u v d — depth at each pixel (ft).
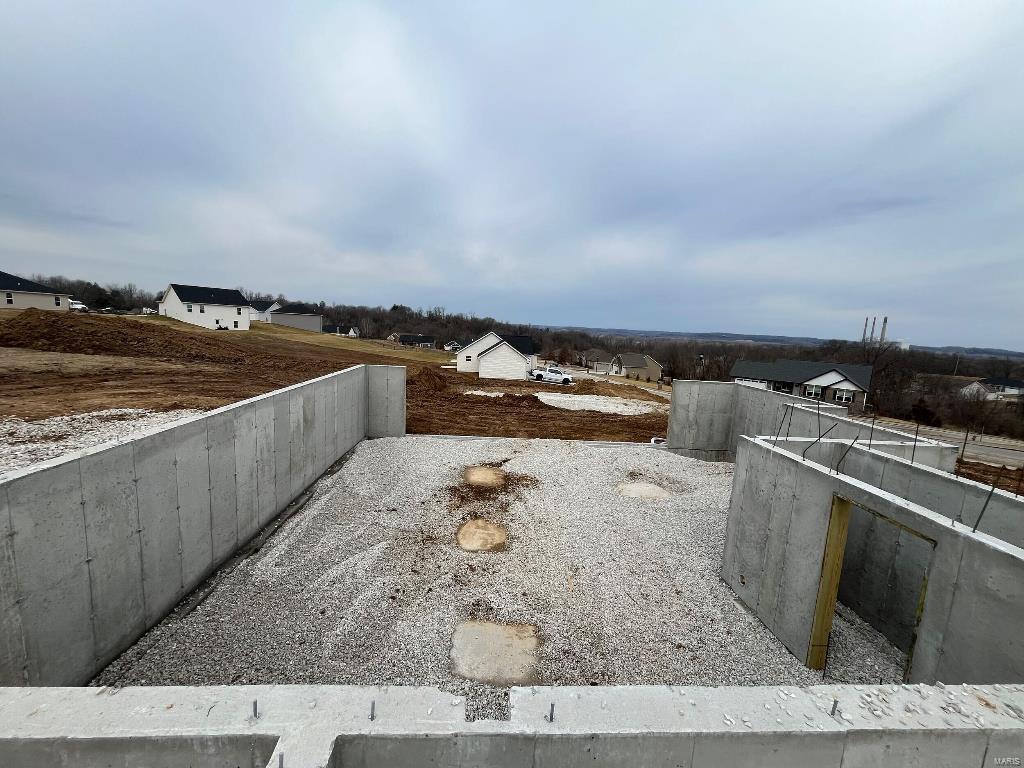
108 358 59.06
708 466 39.32
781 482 18.39
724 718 7.82
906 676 14.29
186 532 18.66
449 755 7.22
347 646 16.63
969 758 7.93
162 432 17.19
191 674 14.93
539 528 26.32
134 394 41.78
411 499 29.09
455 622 18.26
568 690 8.21
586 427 53.72
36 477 12.50
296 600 18.97
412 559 22.49
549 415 59.82
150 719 7.19
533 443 42.86
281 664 15.64
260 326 153.58
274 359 72.08
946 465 21.90
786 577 17.83
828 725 7.79
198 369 58.08
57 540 13.20
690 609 19.83
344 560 21.99
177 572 18.21
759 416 38.63
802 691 8.57
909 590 18.10
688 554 24.40
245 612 18.11
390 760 7.14
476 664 16.20
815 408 33.58
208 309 135.44
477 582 20.95
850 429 26.96
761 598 19.25
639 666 16.44
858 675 16.51
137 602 16.25
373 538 24.18
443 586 20.52
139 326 72.33
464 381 86.79
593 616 19.07
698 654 17.19
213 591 19.26
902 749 7.84
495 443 42.16
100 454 14.56
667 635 18.15
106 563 14.90
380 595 19.62
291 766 6.45
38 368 49.26
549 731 7.29
